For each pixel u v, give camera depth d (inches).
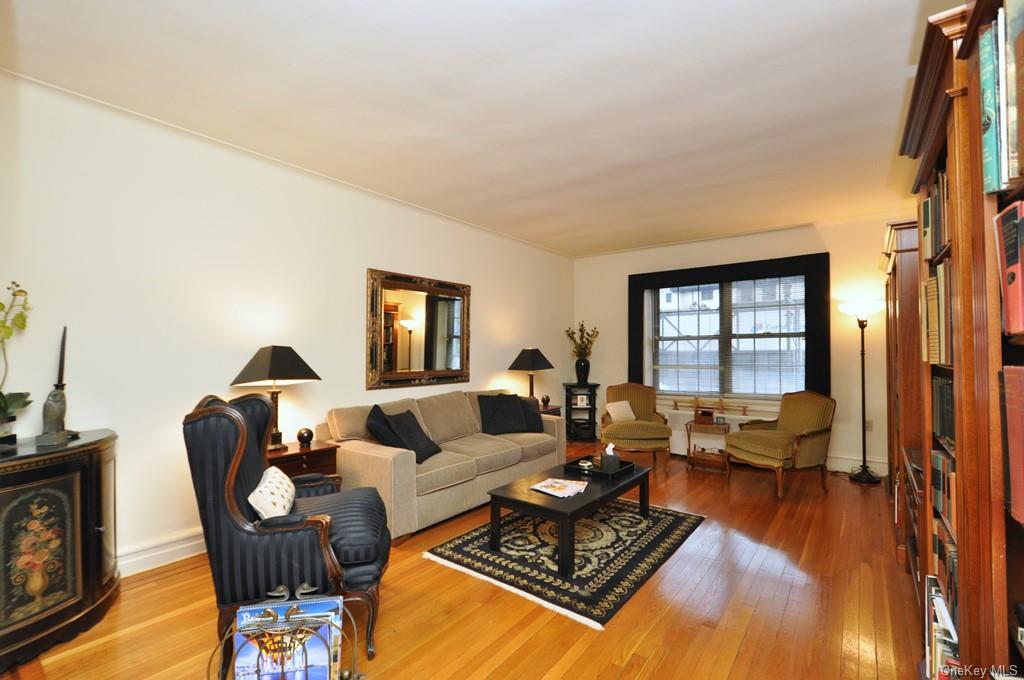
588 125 106.7
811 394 171.2
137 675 70.2
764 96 94.1
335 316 144.3
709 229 198.7
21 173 89.7
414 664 72.5
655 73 86.4
